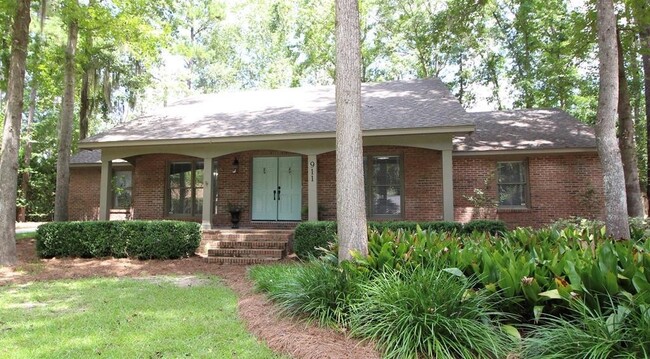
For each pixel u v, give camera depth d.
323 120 11.71
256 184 13.39
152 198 13.96
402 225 9.78
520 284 3.88
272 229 12.05
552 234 6.01
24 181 23.08
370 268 4.88
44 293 6.69
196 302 6.03
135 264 9.54
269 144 11.30
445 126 10.02
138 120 13.79
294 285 4.93
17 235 14.45
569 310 3.70
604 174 7.59
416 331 3.60
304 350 3.77
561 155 12.16
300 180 13.13
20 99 9.75
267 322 4.73
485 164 12.48
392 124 10.58
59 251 10.31
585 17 11.68
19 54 9.77
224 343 4.24
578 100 22.31
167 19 15.01
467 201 12.41
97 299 6.26
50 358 3.85
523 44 22.44
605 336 2.98
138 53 13.14
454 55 25.03
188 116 13.79
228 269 9.01
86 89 17.47
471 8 12.64
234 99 15.66
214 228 12.67
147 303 5.98
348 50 5.54
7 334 4.57
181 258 10.25
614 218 7.36
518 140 12.46
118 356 3.88
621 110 11.63
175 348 4.10
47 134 26.73
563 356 3.03
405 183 12.55
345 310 4.41
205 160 11.62
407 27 24.39
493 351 3.42
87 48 13.64
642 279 3.29
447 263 4.69
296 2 26.44
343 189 5.37
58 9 11.59
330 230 9.63
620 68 11.67
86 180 17.08
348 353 3.65
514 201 12.54
